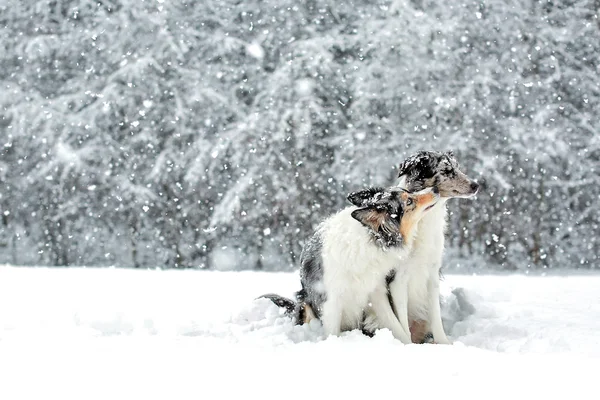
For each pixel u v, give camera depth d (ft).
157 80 75.66
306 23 79.61
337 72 74.02
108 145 76.18
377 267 17.97
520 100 73.87
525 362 11.75
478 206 71.87
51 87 81.82
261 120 71.61
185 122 75.25
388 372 11.12
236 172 73.61
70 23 81.71
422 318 19.42
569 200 76.13
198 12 81.25
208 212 78.64
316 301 18.84
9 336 15.38
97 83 78.28
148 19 76.54
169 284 30.55
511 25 74.13
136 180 77.51
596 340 15.23
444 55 71.56
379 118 74.02
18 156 80.28
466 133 70.59
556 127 72.33
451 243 75.25
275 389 10.23
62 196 78.59
